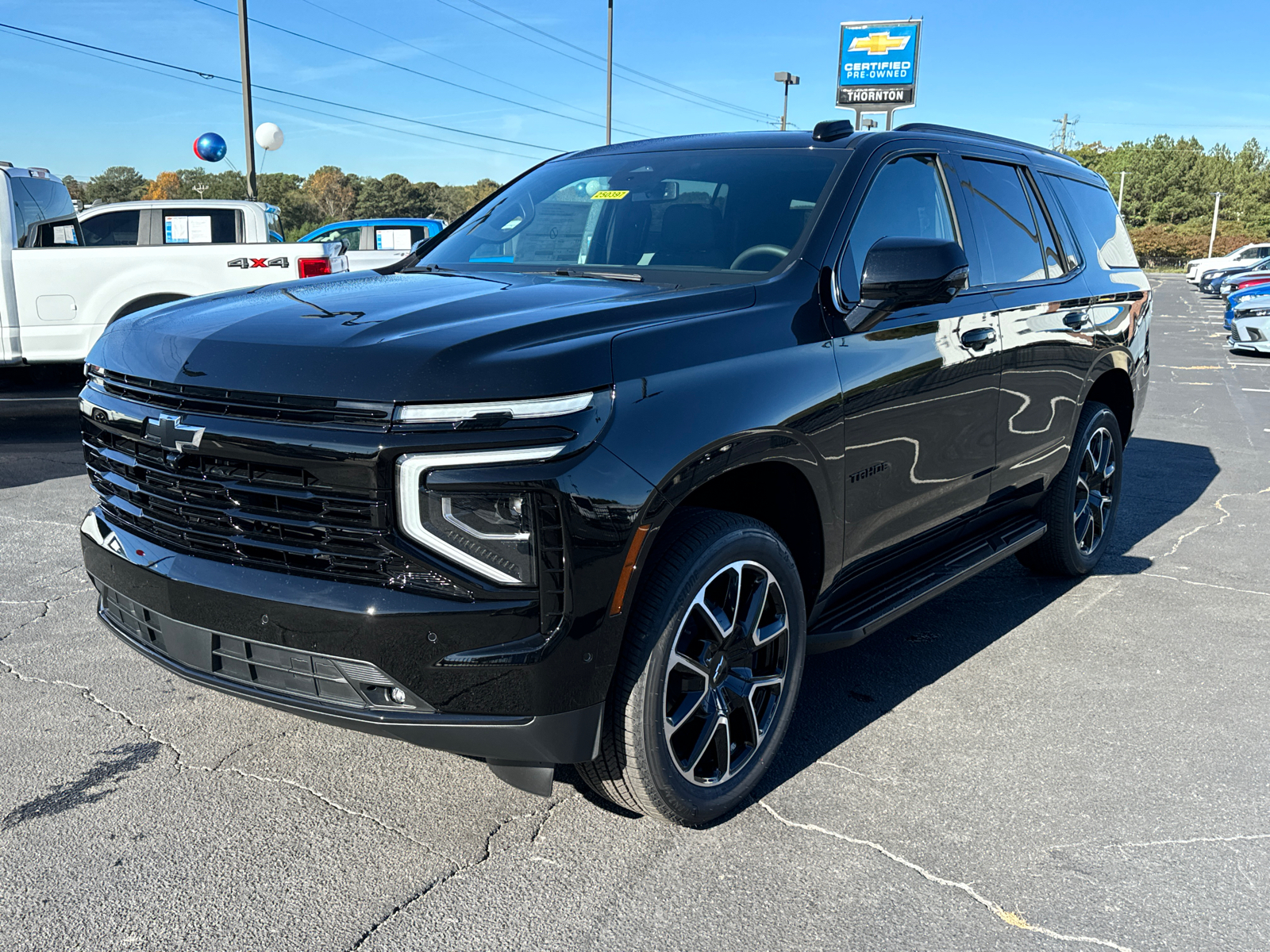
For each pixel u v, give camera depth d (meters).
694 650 2.57
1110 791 2.85
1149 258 85.38
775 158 3.40
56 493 5.98
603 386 2.22
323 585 2.20
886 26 36.69
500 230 3.61
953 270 2.77
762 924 2.25
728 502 2.95
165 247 7.93
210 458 2.32
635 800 2.50
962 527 3.78
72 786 2.77
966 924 2.27
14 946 2.12
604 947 2.17
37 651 3.67
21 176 8.24
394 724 2.22
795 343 2.75
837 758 3.03
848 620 3.10
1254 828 2.67
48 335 7.79
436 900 2.31
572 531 2.16
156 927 2.20
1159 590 4.64
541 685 2.19
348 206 161.75
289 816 2.65
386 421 2.11
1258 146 119.81
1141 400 5.16
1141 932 2.25
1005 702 3.43
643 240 3.24
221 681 2.41
